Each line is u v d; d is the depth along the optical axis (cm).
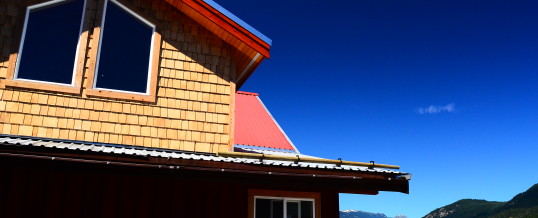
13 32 727
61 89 716
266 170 637
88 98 728
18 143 526
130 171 575
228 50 848
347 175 670
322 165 673
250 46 810
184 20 830
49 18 760
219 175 607
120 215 657
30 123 687
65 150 541
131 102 750
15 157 523
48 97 708
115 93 743
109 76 759
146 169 577
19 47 723
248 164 623
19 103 691
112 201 660
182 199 693
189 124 774
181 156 612
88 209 646
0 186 617
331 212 770
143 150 676
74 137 701
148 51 798
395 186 683
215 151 776
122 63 774
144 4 812
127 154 568
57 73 732
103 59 764
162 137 750
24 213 618
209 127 786
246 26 818
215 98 808
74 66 744
